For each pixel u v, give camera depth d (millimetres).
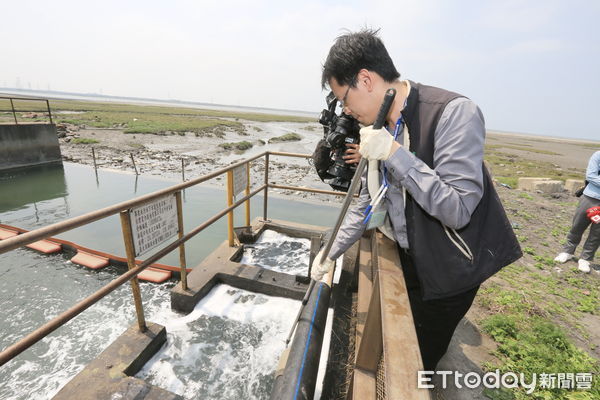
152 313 2992
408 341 931
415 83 1324
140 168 12539
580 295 3941
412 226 1346
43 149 11648
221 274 3309
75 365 2523
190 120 44219
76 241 4910
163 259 4566
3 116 24047
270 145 26125
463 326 3115
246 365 2424
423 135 1215
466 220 1112
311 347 1673
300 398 1415
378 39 1292
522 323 3197
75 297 3418
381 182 1491
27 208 6988
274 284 3172
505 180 12602
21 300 3346
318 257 1858
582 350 2842
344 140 2168
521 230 6375
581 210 4594
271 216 7043
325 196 9820
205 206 7262
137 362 2262
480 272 1265
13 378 2395
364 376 1701
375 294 1503
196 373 2332
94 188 8875
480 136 1130
